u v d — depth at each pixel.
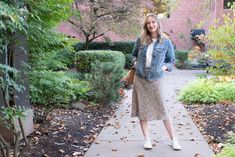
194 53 8.39
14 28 3.47
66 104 7.21
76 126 5.84
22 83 4.75
